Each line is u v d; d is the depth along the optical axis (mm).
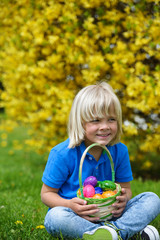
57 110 3670
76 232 1702
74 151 1911
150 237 1702
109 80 3736
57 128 4070
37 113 3990
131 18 3316
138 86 3270
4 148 6754
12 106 4445
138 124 3830
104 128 1787
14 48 4043
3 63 4410
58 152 1903
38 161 5422
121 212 1753
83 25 3365
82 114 1822
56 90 3654
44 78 3812
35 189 3445
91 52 3459
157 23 3238
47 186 1929
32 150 6285
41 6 3758
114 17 3395
